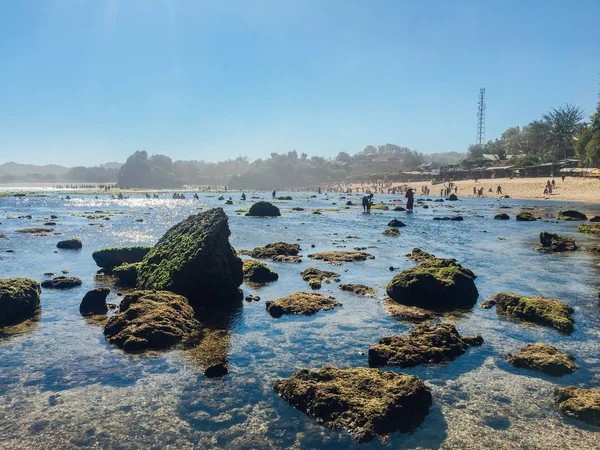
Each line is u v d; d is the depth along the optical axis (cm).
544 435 723
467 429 740
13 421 757
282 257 2272
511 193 9706
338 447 692
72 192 15475
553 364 951
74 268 2078
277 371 957
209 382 905
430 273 1497
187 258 1480
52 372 949
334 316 1339
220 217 1697
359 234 3431
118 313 1316
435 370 962
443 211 5991
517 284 1744
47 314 1359
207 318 1327
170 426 747
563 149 13412
